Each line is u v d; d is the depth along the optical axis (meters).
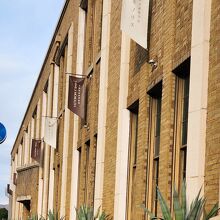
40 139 36.09
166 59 11.90
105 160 17.73
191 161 9.84
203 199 9.01
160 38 12.60
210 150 9.34
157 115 13.23
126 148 15.55
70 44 26.19
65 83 27.12
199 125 9.65
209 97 9.57
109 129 17.42
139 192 13.60
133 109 15.44
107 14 18.66
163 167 11.64
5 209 76.12
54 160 30.16
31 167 39.91
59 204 27.09
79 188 22.50
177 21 11.49
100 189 17.94
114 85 16.98
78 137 23.31
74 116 23.92
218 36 9.37
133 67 14.98
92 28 22.44
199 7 10.02
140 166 13.59
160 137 12.05
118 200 15.49
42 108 36.62
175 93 11.59
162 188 11.60
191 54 10.23
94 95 20.08
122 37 15.92
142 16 13.06
